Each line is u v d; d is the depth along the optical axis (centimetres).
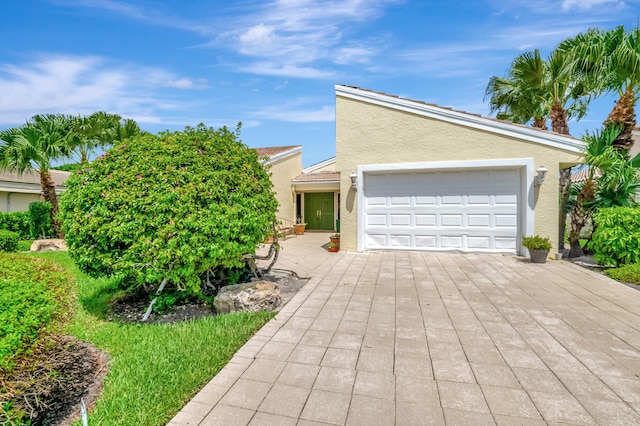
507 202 867
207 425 234
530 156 831
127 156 488
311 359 328
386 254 916
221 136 591
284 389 278
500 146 851
